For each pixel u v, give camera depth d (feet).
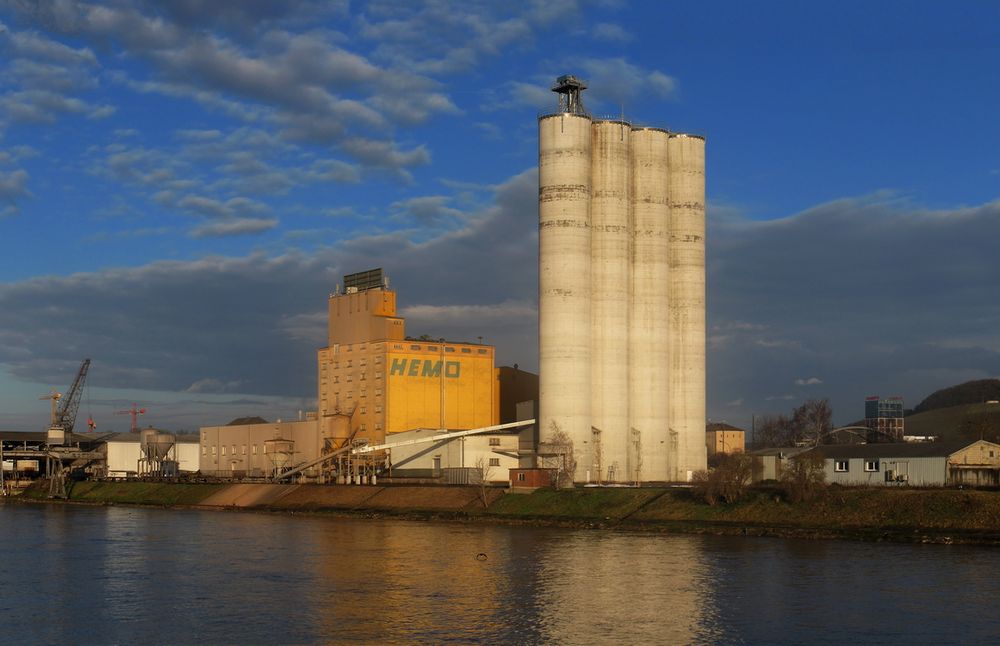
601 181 628.69
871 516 416.26
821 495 442.50
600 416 622.95
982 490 430.61
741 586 296.51
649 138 648.79
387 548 397.19
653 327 643.86
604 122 630.74
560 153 614.75
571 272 609.42
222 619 261.03
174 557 383.65
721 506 466.29
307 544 418.92
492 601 278.26
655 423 640.99
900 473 498.28
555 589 294.87
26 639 243.60
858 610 261.65
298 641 236.02
